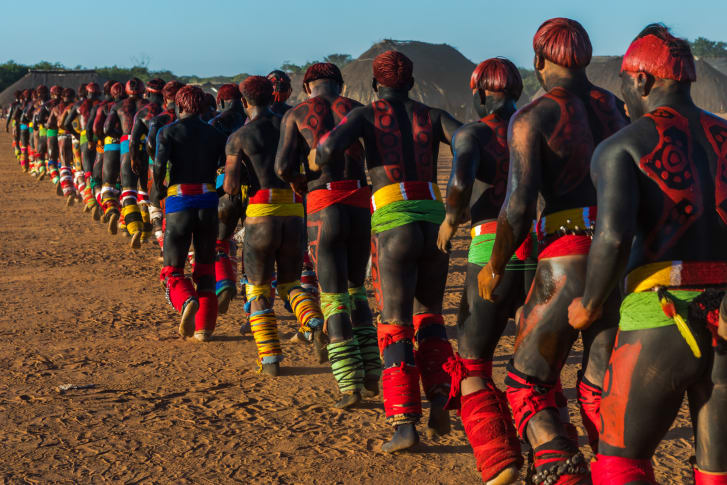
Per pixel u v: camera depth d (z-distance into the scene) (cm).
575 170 307
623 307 252
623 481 251
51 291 828
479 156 361
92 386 518
